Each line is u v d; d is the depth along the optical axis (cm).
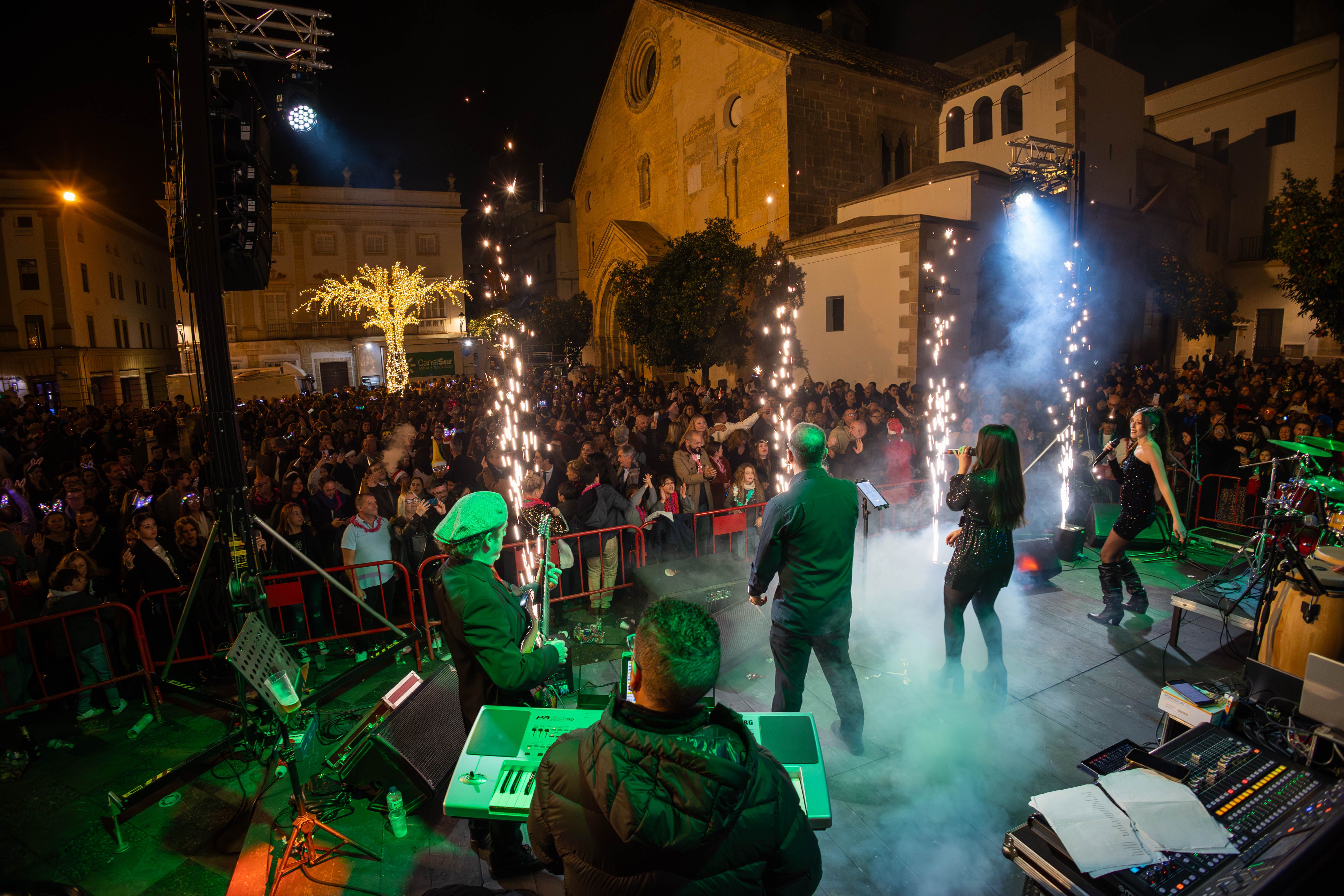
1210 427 1048
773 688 500
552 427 1185
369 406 2002
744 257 2153
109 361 3691
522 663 296
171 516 759
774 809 163
